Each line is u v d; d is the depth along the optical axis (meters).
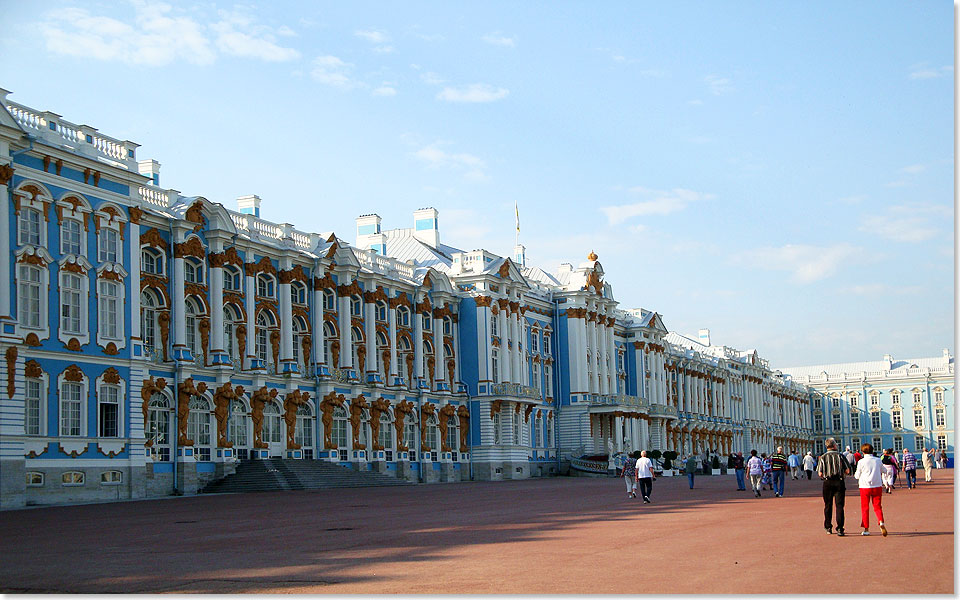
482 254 87.94
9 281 44.53
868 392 184.62
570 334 100.62
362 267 74.12
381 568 19.70
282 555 22.28
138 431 51.34
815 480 72.94
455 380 86.12
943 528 26.34
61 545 25.31
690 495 49.16
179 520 33.69
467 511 36.78
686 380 131.62
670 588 16.44
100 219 50.25
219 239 60.31
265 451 62.78
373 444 73.50
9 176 44.66
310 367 68.88
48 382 46.50
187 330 59.00
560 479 86.56
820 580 17.05
